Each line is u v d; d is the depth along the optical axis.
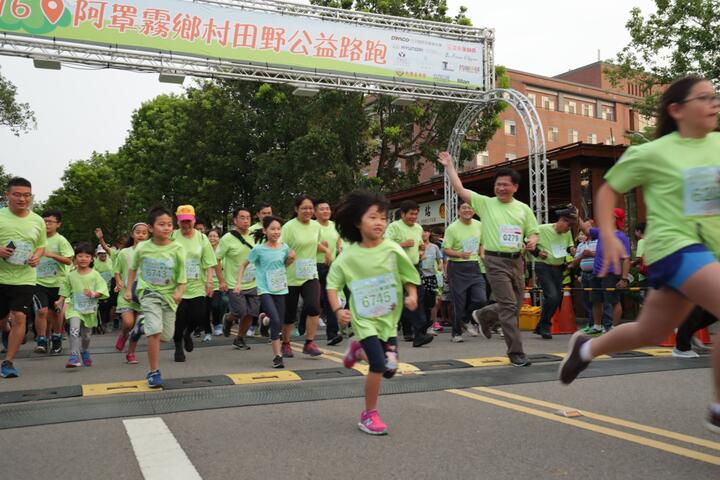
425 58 15.44
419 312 8.62
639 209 17.11
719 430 3.31
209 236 12.35
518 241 6.87
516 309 6.81
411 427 4.20
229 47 13.82
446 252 9.16
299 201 7.93
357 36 14.83
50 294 8.94
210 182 29.06
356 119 24.39
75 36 12.77
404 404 4.90
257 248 7.26
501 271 6.82
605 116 57.25
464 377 5.99
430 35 15.52
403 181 26.72
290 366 7.09
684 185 3.18
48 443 3.94
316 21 14.52
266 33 14.10
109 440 3.98
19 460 3.59
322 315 12.56
